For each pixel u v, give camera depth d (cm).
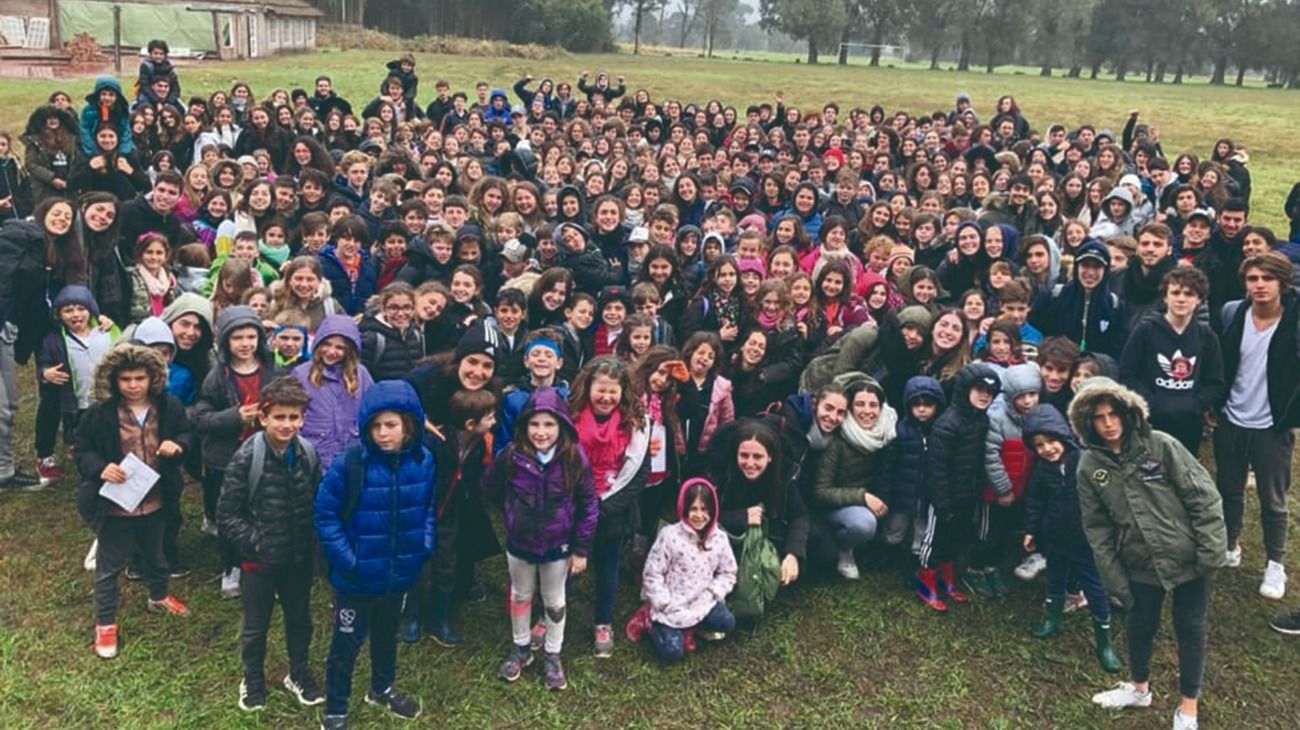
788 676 564
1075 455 579
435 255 816
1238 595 648
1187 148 3061
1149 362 635
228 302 706
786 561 610
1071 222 982
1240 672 573
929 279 761
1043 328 788
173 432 555
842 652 587
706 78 5041
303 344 617
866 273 843
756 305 765
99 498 533
